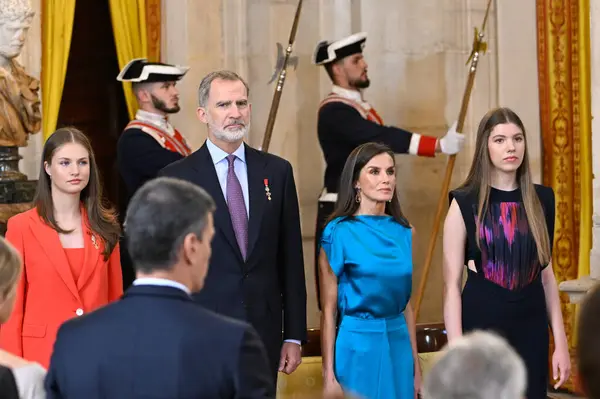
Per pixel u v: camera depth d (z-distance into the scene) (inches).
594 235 754.2
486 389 219.1
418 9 899.4
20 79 647.8
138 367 305.7
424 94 903.1
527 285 517.7
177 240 314.2
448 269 525.3
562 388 804.0
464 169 912.3
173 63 849.5
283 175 531.8
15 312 503.8
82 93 862.5
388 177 546.0
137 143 753.0
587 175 813.2
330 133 799.7
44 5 786.2
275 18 879.7
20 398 322.7
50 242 511.5
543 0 846.5
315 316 896.3
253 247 512.1
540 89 852.6
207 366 306.0
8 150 638.5
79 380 309.1
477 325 517.3
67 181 513.7
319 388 557.9
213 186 516.1
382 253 541.0
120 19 824.3
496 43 890.1
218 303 505.4
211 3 858.1
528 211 518.3
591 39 745.0
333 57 794.8
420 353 578.2
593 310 235.0
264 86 879.7
